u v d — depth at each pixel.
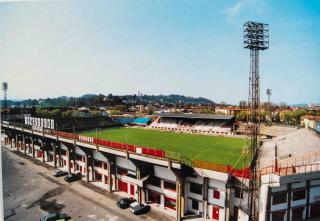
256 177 30.48
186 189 34.94
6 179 51.16
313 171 29.67
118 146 40.84
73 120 90.56
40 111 109.19
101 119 100.94
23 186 47.19
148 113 169.38
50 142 64.75
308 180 30.05
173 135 78.44
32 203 39.81
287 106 128.75
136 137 74.38
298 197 30.16
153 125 100.88
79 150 52.97
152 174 38.72
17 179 51.16
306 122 74.62
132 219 33.88
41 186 47.06
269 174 29.14
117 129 94.19
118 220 33.66
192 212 34.91
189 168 34.03
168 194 36.41
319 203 30.73
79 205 38.62
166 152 34.53
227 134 80.38
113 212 36.09
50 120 61.03
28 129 68.38
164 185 37.19
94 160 49.88
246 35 30.44
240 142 64.75
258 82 32.22
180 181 33.06
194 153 51.62
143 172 38.97
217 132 83.00
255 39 30.50
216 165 32.34
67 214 35.59
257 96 32.41
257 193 29.81
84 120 94.25
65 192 44.06
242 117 99.88
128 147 39.09
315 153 40.53
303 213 30.47
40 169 58.44
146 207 36.09
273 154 45.62
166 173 36.59
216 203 32.22
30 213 36.50
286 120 101.69
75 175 51.03
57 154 61.50
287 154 43.47
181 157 34.47
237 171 31.11
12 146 85.75
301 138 55.88
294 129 74.06
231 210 31.72
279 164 36.38
